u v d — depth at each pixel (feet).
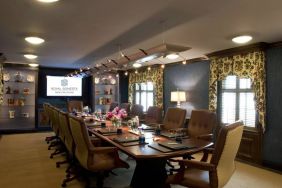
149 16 9.77
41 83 28.27
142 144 9.62
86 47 15.87
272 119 14.37
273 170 13.96
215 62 17.67
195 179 7.88
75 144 11.01
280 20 10.14
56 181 11.92
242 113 16.52
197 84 20.35
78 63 24.18
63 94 29.25
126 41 14.02
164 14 9.50
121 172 13.38
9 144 20.25
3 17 9.93
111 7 8.82
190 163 7.70
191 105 21.02
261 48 14.38
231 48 15.85
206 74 19.48
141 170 10.67
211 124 12.86
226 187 11.44
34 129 26.45
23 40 13.98
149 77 25.88
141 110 19.90
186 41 13.97
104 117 18.66
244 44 14.74
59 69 28.99
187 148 8.98
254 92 14.99
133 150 8.68
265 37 12.98
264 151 14.73
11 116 26.17
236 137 7.68
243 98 16.49
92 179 12.14
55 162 15.08
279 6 8.59
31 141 21.48
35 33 12.42
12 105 26.21
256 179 12.50
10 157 16.20
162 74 24.43
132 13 9.46
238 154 16.15
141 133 12.00
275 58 14.24
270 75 14.49
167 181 8.29
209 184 7.35
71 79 29.68
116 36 12.91
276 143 14.14
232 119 17.17
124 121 16.96
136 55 12.53
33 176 12.60
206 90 19.44
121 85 30.68
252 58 14.96
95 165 9.40
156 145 9.42
